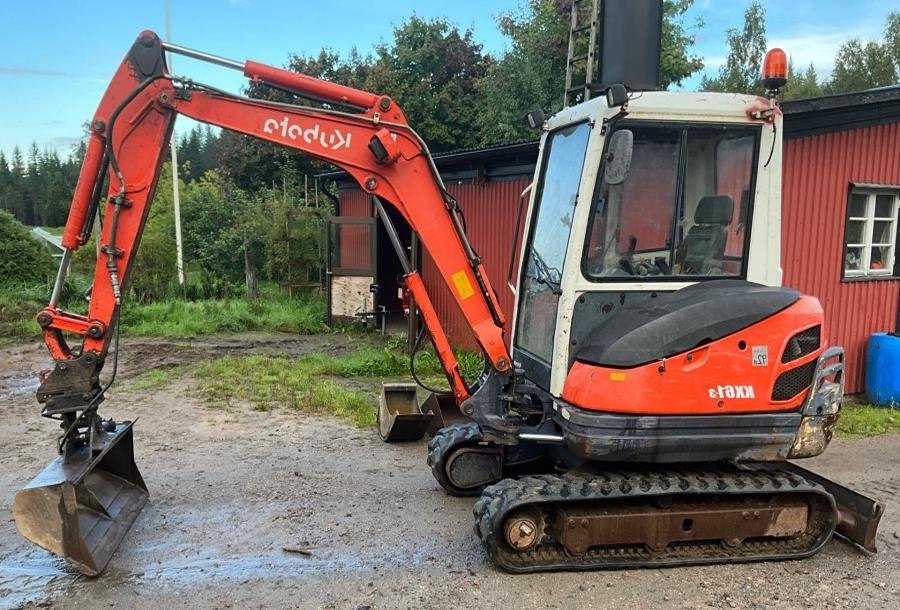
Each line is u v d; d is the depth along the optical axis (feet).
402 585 13.11
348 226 46.09
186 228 65.10
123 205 14.28
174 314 47.44
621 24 20.11
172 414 24.75
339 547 14.66
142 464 19.56
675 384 12.94
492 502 13.28
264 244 57.67
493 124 61.26
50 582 13.11
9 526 15.51
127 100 13.93
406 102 71.77
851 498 14.87
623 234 13.73
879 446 22.48
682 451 13.17
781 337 13.38
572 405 13.21
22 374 32.45
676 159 13.76
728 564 14.15
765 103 13.88
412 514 16.38
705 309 13.17
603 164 13.37
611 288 13.69
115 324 14.53
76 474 13.44
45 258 57.98
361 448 21.29
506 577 13.43
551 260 14.99
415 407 22.76
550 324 14.73
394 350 37.29
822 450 13.89
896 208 29.68
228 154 76.38
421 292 16.03
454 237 15.43
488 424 15.17
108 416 24.39
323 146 14.85
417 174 15.17
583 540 13.44
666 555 13.96
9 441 21.68
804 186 27.04
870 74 102.53
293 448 21.20
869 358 28.94
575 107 14.89
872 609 12.54
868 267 29.53
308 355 35.94
